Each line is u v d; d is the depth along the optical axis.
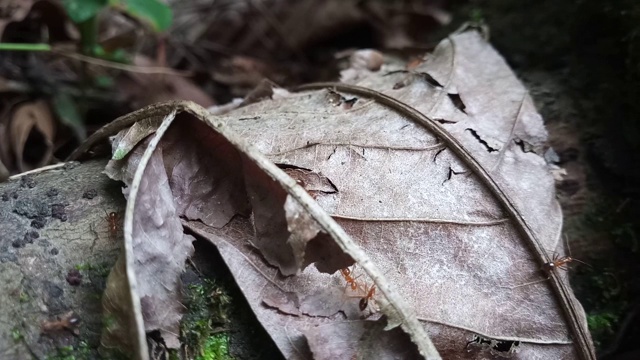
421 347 0.17
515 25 0.36
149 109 0.21
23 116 0.31
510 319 0.20
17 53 0.36
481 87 0.27
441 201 0.21
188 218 0.20
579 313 0.21
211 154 0.20
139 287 0.18
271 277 0.19
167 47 0.48
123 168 0.20
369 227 0.20
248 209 0.20
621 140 0.28
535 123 0.26
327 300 0.19
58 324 0.18
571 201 0.27
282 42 0.51
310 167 0.22
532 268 0.21
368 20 0.51
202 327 0.19
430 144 0.23
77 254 0.19
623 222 0.27
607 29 0.31
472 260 0.21
